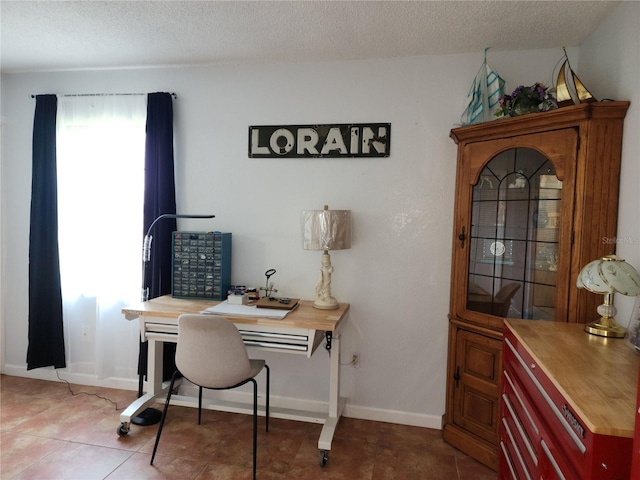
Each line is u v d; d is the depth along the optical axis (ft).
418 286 8.20
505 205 6.79
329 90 8.41
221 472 6.57
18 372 10.14
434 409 8.23
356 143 8.27
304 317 7.17
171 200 8.92
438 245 8.08
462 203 7.22
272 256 8.80
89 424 7.95
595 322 5.30
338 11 6.37
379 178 8.26
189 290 8.51
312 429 8.00
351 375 8.54
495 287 6.97
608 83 6.27
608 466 2.98
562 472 3.52
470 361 7.16
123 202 9.21
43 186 9.35
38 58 8.64
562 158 5.92
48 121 9.29
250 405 8.18
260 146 8.71
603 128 5.67
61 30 7.28
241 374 6.41
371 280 8.38
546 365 4.09
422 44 7.49
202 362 6.32
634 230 5.33
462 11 6.27
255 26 6.95
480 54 7.80
